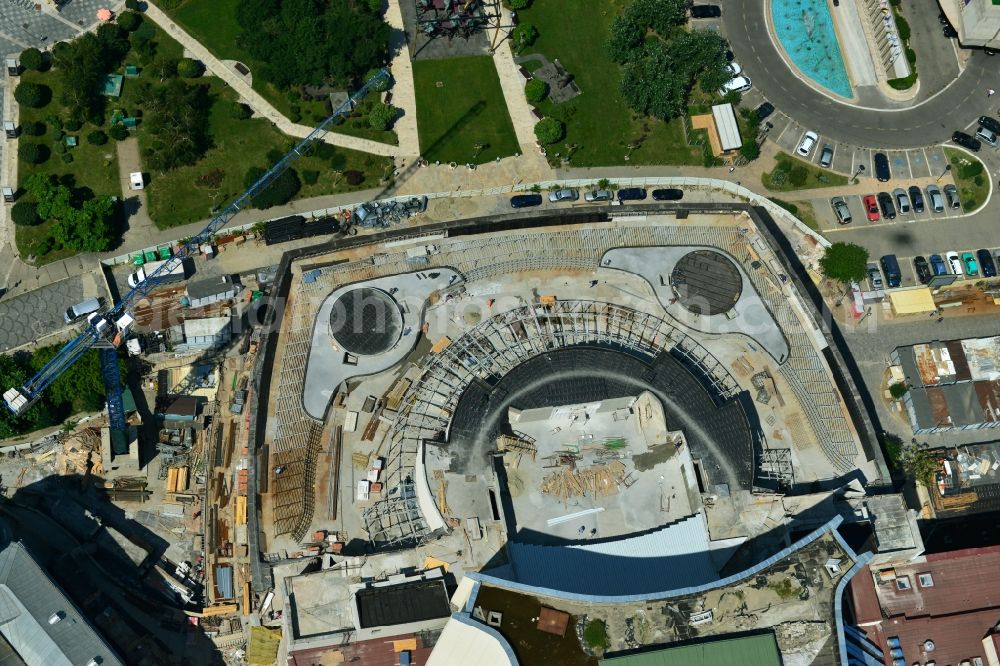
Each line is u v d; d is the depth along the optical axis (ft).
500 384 451.53
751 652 366.84
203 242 515.09
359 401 471.21
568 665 364.58
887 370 524.52
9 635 402.31
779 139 565.53
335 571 408.46
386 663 392.88
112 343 486.38
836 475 467.93
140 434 482.69
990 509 490.90
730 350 490.08
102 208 506.07
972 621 426.51
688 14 586.04
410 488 451.94
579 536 441.27
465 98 558.97
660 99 545.85
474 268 499.92
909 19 590.14
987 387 510.99
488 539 420.36
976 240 553.64
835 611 375.45
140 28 554.46
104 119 538.47
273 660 435.53
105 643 409.90
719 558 419.54
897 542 424.87
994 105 580.30
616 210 506.89
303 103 549.54
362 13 558.56
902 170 563.89
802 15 590.55
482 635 366.43
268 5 546.67
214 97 546.67
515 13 578.66
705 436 446.19
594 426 462.19
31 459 476.13
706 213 512.63
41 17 556.51
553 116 557.33
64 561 443.32
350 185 535.60
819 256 537.24
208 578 457.27
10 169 526.16
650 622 371.76
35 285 506.48
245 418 486.79
